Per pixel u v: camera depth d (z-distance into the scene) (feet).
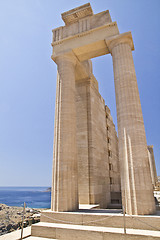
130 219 30.14
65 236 30.07
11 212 116.37
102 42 49.19
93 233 28.35
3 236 31.45
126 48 45.29
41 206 239.91
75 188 42.34
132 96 40.50
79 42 51.83
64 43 54.08
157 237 24.90
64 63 52.06
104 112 84.64
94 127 64.08
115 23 48.42
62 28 56.85
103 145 73.61
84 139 60.49
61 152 43.47
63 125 45.60
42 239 30.32
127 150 36.96
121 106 40.57
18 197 451.94
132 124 38.11
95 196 54.34
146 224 28.99
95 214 33.12
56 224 33.88
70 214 35.06
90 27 52.08
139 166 34.91
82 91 66.80
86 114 63.16
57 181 41.52
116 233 27.09
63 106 47.39
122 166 37.24
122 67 43.37
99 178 60.95
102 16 51.52
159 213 33.47
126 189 35.19
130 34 45.09
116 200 72.28
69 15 54.44
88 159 57.77
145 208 32.22
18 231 34.86
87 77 67.31
